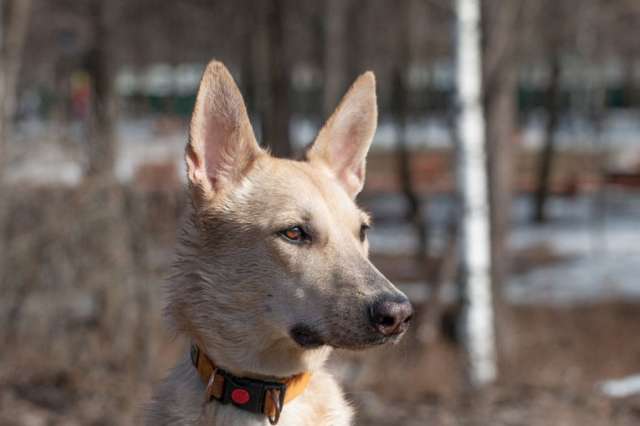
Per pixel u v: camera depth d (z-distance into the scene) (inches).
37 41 908.6
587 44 1093.8
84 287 433.1
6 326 434.3
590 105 1670.8
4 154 434.6
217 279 184.7
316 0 880.9
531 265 970.1
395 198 1368.1
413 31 1034.7
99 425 375.2
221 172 191.0
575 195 1428.4
